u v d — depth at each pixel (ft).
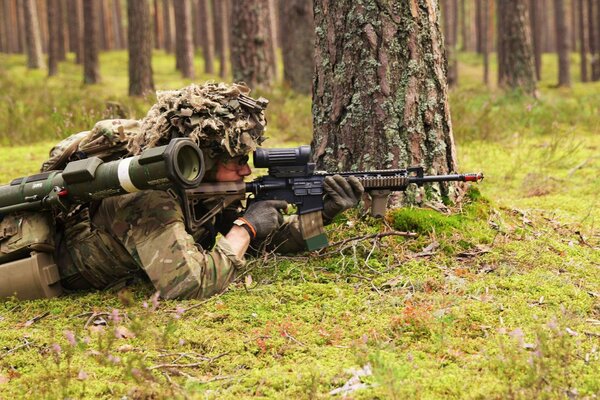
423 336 10.30
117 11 146.10
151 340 10.46
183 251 11.70
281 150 12.37
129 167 10.84
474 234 13.80
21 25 133.28
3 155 30.37
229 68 108.58
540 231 15.06
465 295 11.68
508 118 36.17
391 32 14.15
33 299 12.50
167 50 129.49
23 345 10.59
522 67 52.90
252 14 49.14
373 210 12.61
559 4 86.58
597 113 38.37
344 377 9.11
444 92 14.67
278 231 13.35
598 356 9.39
